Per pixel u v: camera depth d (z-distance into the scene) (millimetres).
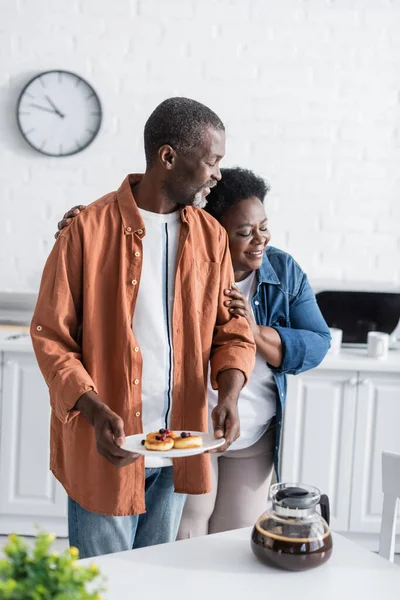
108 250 1752
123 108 3771
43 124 3770
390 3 3723
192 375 1802
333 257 3818
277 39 3736
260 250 2127
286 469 3383
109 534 1793
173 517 1918
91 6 3727
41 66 3758
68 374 1641
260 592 1283
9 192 3812
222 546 1467
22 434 3379
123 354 1734
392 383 3346
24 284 3844
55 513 3408
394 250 3816
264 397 2174
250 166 3789
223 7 3725
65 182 3809
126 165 3799
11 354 3348
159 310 1770
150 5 3723
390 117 3768
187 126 1704
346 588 1305
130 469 1747
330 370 3342
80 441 1746
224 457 2188
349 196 3799
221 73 3752
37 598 882
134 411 1746
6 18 3734
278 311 2203
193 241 1833
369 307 3643
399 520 3375
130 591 1277
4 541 3391
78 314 1786
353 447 3369
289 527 1364
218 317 1910
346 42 3738
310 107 3764
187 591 1282
